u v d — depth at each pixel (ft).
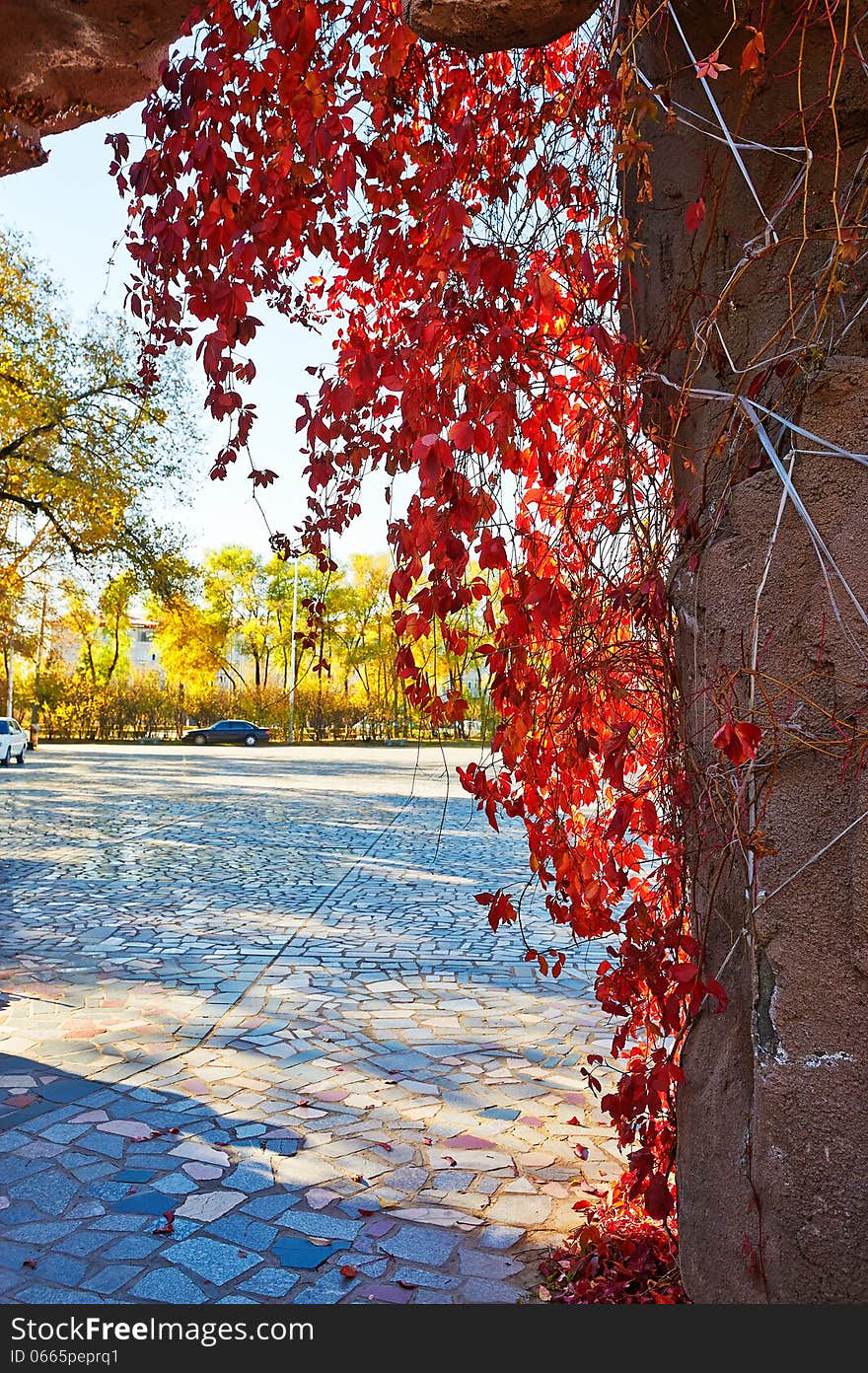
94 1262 9.32
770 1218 5.09
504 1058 15.56
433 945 23.20
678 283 6.41
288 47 7.37
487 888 30.89
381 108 7.68
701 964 6.45
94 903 27.48
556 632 7.43
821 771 4.92
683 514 6.03
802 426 5.04
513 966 21.40
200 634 71.46
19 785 67.10
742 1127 5.77
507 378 6.58
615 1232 9.40
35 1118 12.76
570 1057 15.65
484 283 6.09
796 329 5.15
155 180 7.79
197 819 48.62
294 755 114.83
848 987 4.82
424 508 6.26
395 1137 12.42
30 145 7.48
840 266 5.02
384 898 29.07
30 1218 10.13
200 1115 13.00
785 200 5.36
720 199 6.05
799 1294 4.91
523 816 7.62
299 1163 11.60
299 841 40.96
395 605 6.51
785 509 5.11
